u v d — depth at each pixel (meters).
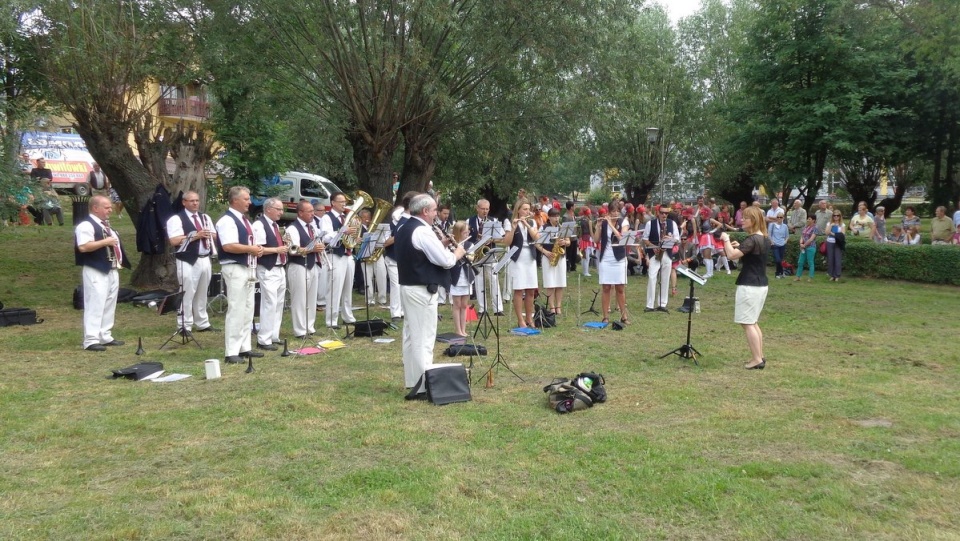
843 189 35.00
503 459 4.85
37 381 6.90
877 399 6.41
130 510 4.03
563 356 8.32
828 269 16.75
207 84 14.93
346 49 13.84
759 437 5.32
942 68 17.78
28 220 20.62
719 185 35.03
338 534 3.77
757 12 25.59
